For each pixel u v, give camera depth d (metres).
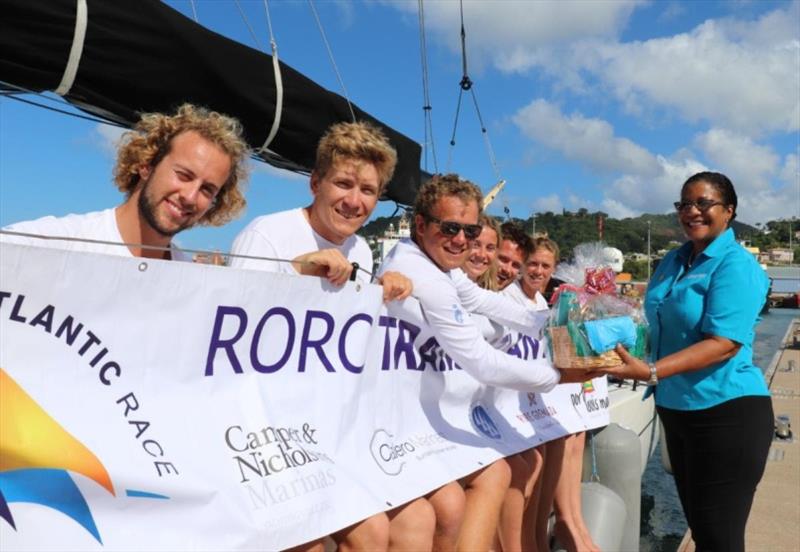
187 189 2.12
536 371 2.83
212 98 2.93
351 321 2.44
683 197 3.44
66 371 1.64
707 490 3.39
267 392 2.14
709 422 3.36
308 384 2.29
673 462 3.73
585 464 4.68
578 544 3.80
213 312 1.97
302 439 2.21
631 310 2.98
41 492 1.55
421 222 2.74
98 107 2.67
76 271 1.64
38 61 2.32
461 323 2.65
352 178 2.58
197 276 1.91
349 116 3.79
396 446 2.63
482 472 3.01
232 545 1.85
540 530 3.83
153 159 2.18
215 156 2.15
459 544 2.89
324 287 2.31
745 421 3.31
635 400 5.99
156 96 2.73
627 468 4.60
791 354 19.94
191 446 1.86
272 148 3.42
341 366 2.42
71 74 2.41
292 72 3.33
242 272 2.04
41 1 2.24
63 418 1.62
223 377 2.03
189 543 1.77
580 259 3.14
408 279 2.64
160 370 1.85
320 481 2.18
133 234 2.20
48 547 1.54
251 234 2.68
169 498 1.76
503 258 4.00
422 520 2.50
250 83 3.07
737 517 3.34
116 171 2.23
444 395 2.98
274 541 1.95
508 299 3.59
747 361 3.39
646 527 6.38
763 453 3.33
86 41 2.38
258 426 2.07
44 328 1.60
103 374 1.72
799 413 9.80
